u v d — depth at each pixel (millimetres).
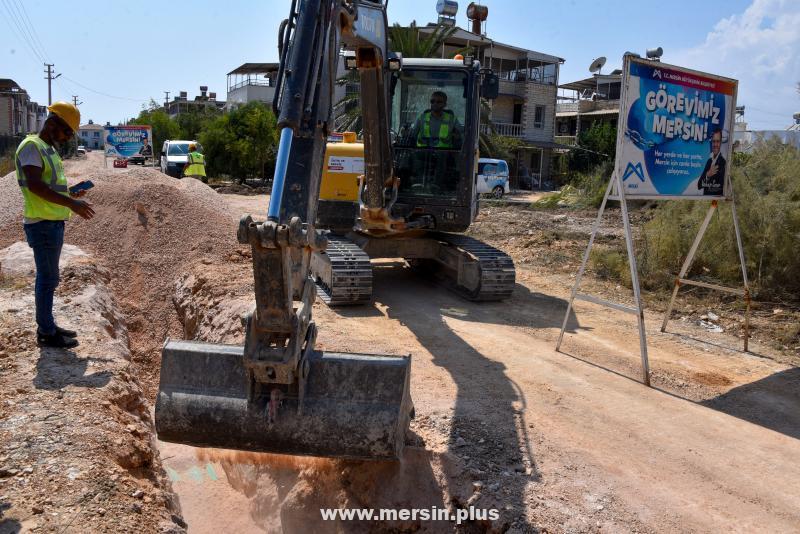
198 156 28922
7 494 3695
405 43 29453
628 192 6453
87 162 41750
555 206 23703
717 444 5141
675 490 4445
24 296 7504
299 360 3982
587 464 4703
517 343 7488
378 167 7172
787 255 10008
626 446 5023
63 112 5633
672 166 6797
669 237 11297
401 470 4605
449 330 7887
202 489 5730
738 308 9344
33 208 5586
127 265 10141
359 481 4742
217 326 7754
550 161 43938
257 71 53219
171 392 4148
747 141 17609
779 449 5105
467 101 8977
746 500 4371
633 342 7746
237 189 33000
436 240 10336
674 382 6430
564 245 14156
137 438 4824
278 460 5367
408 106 9086
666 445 5078
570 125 50281
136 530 3594
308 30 4590
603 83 49875
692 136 6938
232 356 4211
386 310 8734
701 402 5973
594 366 6812
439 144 9070
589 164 38812
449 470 4539
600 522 4035
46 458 4102
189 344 4320
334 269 8477
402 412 4113
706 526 4062
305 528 4910
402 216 9094
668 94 6637
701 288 10383
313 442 4039
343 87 32281
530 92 43219
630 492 4379
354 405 4051
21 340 6043
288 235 3561
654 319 8875
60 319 6742
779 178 12148
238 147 35719
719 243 10789
